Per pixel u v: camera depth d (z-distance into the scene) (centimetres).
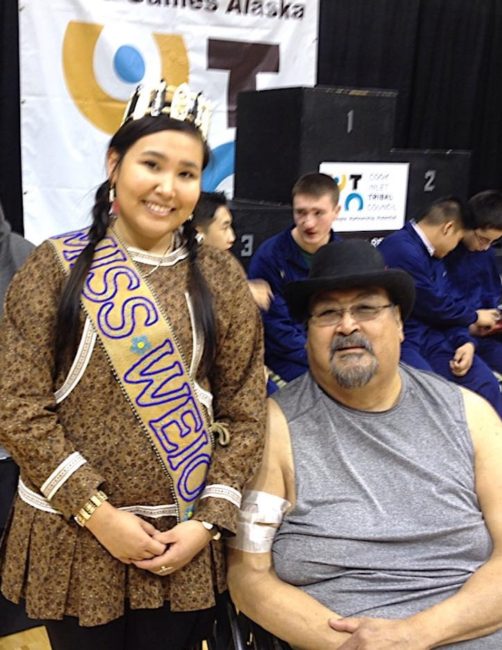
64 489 117
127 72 326
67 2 308
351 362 142
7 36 304
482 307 347
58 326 117
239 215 292
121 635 132
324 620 135
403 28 396
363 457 145
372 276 142
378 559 140
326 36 378
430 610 134
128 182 118
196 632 140
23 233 322
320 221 261
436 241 295
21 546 124
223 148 358
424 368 275
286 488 144
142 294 120
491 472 146
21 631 214
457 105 426
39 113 313
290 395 151
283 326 262
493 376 303
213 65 346
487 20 421
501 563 140
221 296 128
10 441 116
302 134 306
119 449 121
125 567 125
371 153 327
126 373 119
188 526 123
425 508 142
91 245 121
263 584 139
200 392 127
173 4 330
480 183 448
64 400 121
